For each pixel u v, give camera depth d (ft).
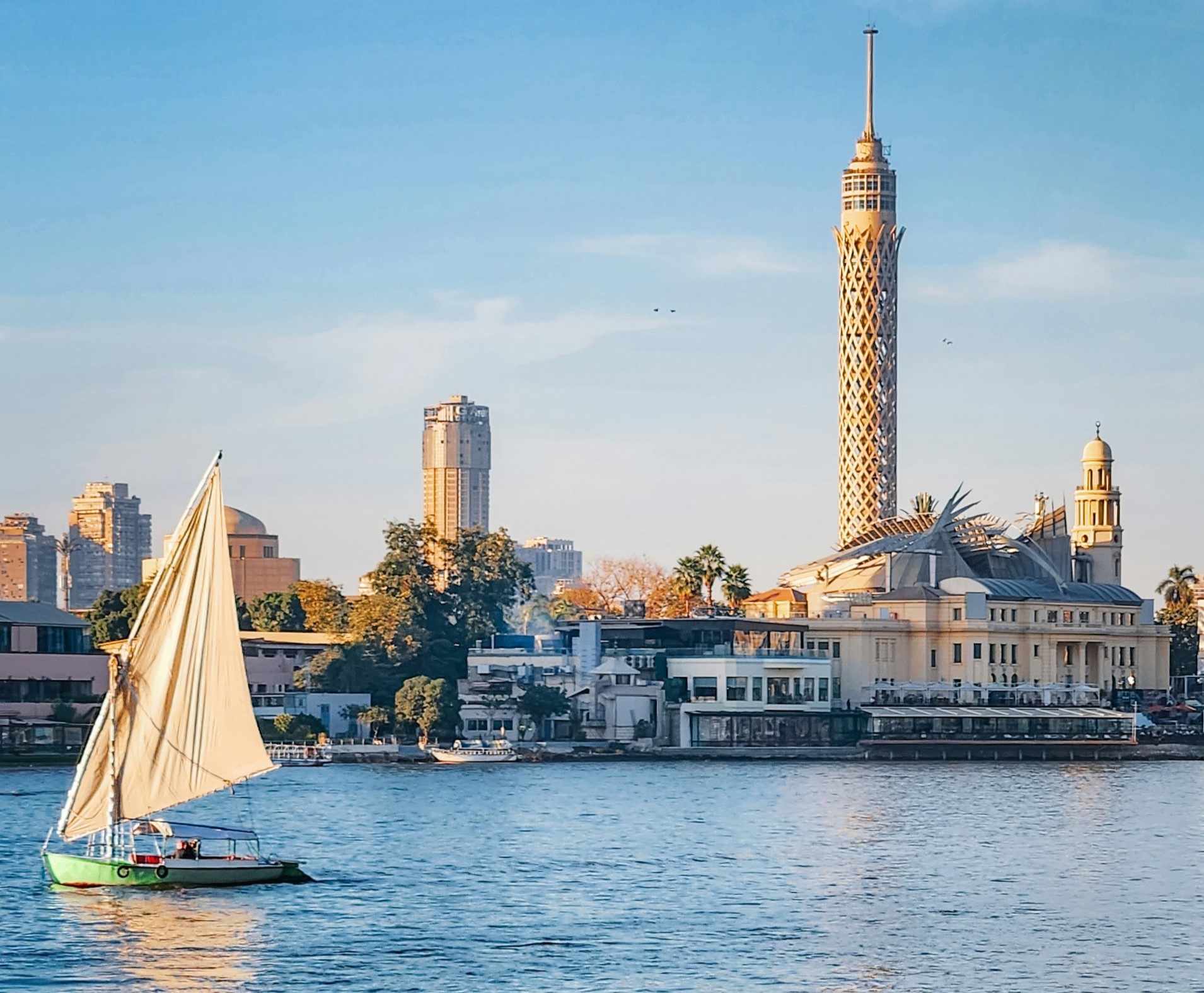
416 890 421.18
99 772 396.98
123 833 410.93
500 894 418.31
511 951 353.92
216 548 392.06
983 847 512.63
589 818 586.04
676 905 406.00
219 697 392.06
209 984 327.06
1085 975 339.36
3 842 488.85
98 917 377.30
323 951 351.67
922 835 541.34
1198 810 630.33
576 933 371.97
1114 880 449.06
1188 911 403.54
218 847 486.38
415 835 531.09
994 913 399.65
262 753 392.27
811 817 592.60
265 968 338.54
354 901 404.16
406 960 345.92
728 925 382.83
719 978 334.03
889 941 367.45
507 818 580.71
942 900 415.64
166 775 393.91
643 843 517.14
